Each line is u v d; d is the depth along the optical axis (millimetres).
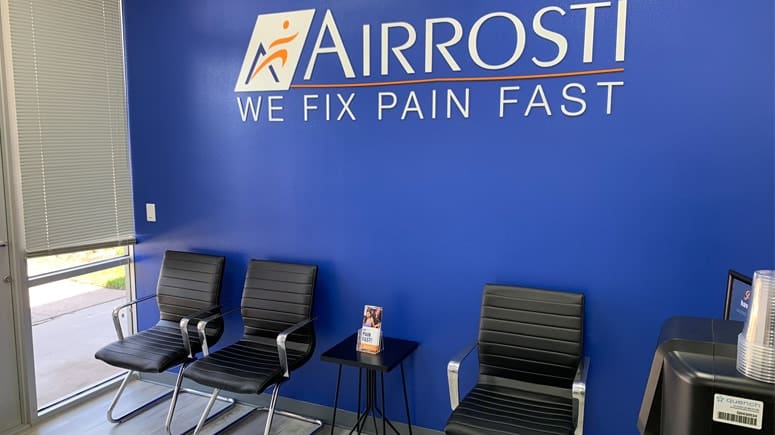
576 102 2350
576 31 2316
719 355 875
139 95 3396
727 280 2053
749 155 2121
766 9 2039
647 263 2318
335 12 2773
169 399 3332
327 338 2996
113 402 3016
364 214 2836
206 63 3162
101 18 3264
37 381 3371
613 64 2273
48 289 3283
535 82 2408
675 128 2213
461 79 2537
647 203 2289
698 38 2141
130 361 2748
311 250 2998
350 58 2766
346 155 2844
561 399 2346
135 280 3574
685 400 841
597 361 2439
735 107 2121
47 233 3025
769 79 2062
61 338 3732
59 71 3043
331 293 2963
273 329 2918
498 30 2445
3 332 2854
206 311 3016
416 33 2600
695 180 2209
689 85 2172
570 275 2451
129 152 3477
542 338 2352
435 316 2721
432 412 2779
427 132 2641
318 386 3055
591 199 2377
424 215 2697
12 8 2795
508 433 2000
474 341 2494
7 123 2801
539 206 2469
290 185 3010
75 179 3162
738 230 2168
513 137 2479
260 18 2975
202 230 3301
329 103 2848
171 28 3242
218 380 2521
